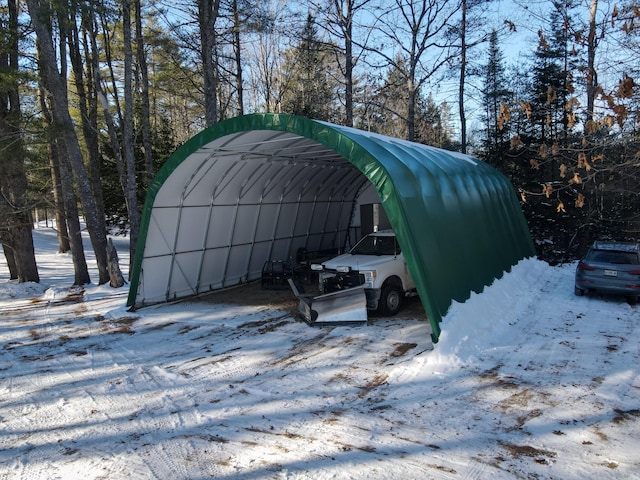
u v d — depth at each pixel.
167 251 11.05
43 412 5.36
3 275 19.45
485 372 6.07
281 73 30.86
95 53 15.02
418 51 22.69
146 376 6.44
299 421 4.85
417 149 10.98
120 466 4.08
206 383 6.07
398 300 9.40
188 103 33.16
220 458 4.16
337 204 17.25
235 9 17.81
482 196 12.02
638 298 10.25
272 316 9.58
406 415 4.89
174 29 17.86
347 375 6.13
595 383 5.62
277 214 14.25
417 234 7.35
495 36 22.77
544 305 9.89
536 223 18.80
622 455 3.99
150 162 17.03
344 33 21.83
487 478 3.70
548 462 3.91
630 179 12.38
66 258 24.03
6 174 14.78
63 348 8.05
